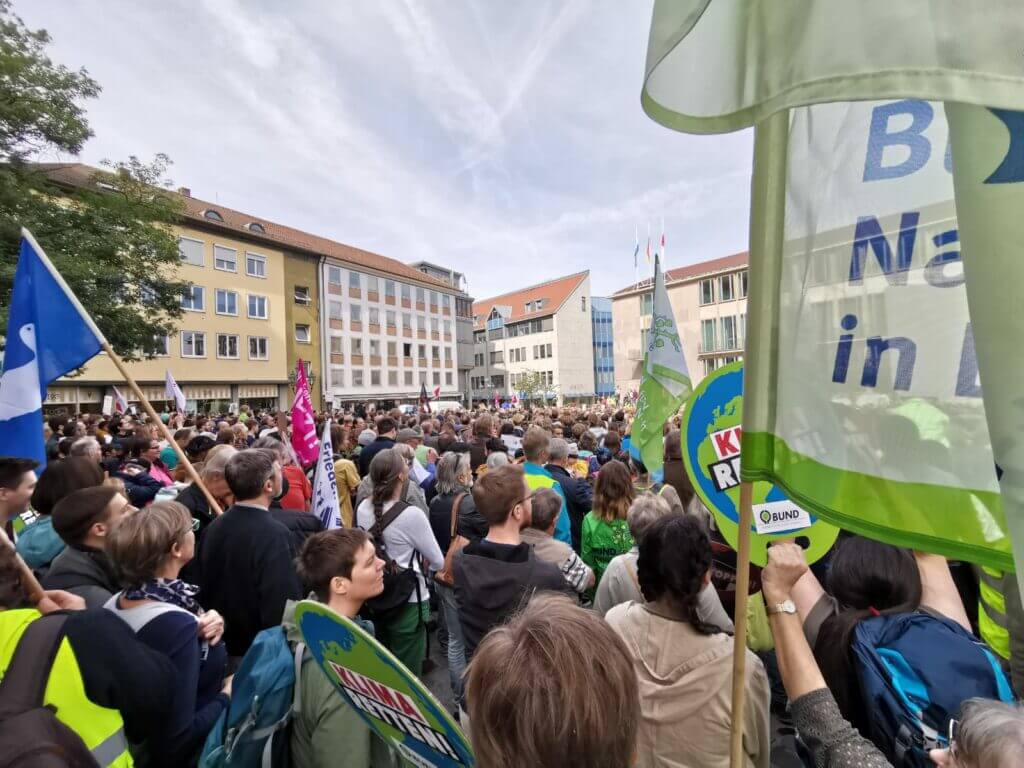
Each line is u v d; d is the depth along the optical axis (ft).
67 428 30.91
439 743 3.90
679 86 2.94
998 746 3.15
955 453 3.16
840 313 3.51
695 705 4.89
